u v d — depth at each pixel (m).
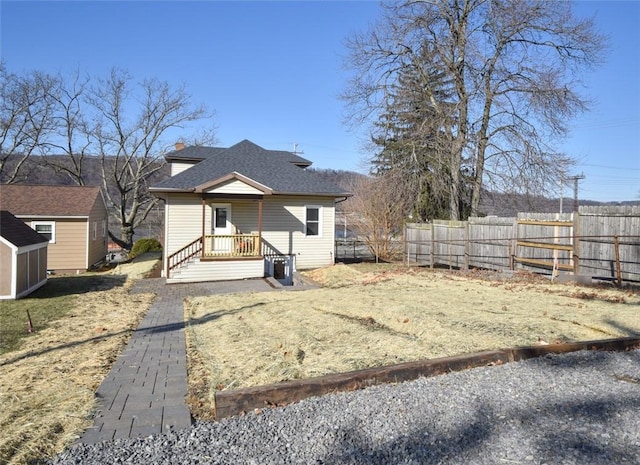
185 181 15.58
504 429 2.79
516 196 19.02
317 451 2.61
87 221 19.16
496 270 12.41
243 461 2.52
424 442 2.67
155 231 42.31
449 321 5.93
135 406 3.49
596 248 9.40
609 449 2.50
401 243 21.09
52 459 2.60
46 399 3.64
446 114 18.81
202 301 9.75
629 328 5.24
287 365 4.22
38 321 7.65
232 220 15.98
